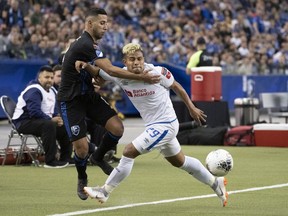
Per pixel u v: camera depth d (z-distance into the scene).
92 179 34.69
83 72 27.08
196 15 97.69
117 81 25.48
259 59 94.81
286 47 102.94
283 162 42.53
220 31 95.44
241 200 27.97
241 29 100.38
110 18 85.31
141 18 90.44
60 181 33.94
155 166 40.22
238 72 87.94
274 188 31.45
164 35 88.94
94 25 26.95
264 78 87.69
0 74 66.88
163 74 25.12
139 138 25.05
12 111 41.12
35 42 70.94
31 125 39.94
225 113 55.44
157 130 24.89
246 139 53.06
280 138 52.25
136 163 41.66
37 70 69.25
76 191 30.61
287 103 69.50
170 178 34.97
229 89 83.62
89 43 26.78
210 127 54.59
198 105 55.06
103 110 27.45
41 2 77.88
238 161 43.00
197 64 56.59
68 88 27.22
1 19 71.56
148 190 30.83
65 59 27.30
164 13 94.00
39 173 37.16
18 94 67.94
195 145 53.72
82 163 27.05
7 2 71.94
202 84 55.66
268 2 109.81
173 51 84.38
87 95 27.28
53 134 39.44
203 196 29.02
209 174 25.86
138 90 24.97
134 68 24.84
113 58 75.62
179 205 26.73
